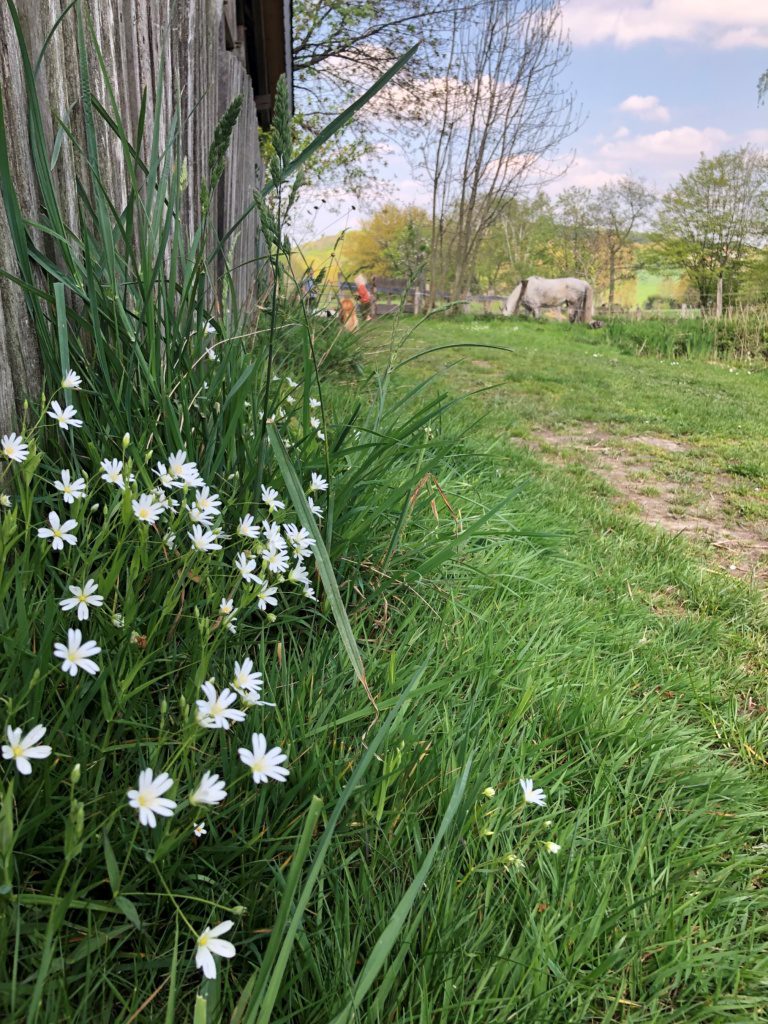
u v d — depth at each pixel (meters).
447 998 1.10
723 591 3.15
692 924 1.40
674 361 13.76
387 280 22.03
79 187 1.74
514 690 2.02
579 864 1.41
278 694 1.64
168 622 1.52
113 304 1.79
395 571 2.32
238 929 1.18
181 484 1.56
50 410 1.68
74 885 0.92
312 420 2.51
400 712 1.61
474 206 22.91
